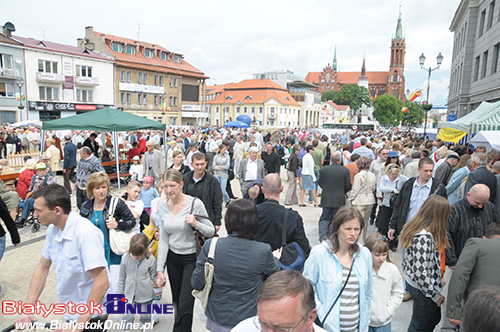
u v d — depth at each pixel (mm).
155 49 55406
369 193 6617
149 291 3910
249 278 2602
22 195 7875
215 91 98188
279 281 1537
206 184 4543
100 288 2584
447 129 14742
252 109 86688
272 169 9641
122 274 3852
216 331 2689
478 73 25422
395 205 5379
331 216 6816
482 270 2781
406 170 7316
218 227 4613
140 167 10156
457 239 3805
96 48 48906
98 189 3814
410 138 23781
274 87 90875
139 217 4988
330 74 167500
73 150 10914
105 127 9219
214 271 2656
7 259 5914
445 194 4988
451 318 2852
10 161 11570
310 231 7789
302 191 10227
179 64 59531
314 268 2705
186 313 3449
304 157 10070
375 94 169250
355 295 2613
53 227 2715
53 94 40688
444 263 3600
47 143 12648
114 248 3787
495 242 2840
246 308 2615
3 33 37188
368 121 138750
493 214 3811
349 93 130500
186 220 3365
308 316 1516
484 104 13391
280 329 1478
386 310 2990
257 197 5406
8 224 4352
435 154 8117
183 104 59719
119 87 48312
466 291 2887
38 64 38938
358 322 2629
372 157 9836
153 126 10109
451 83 38750
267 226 3305
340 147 18906
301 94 101938
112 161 12305
